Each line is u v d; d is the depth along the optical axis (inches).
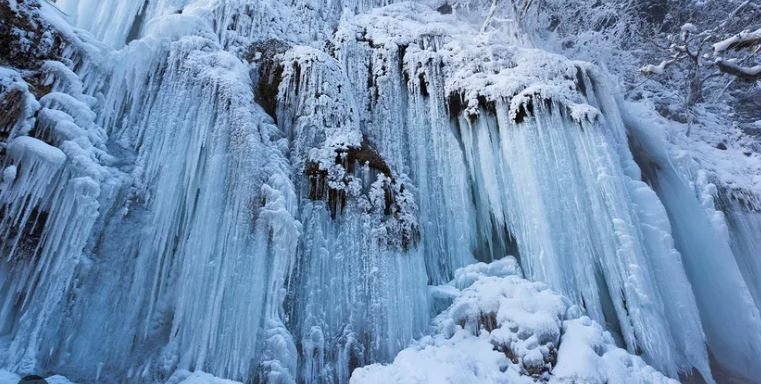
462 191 278.5
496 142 285.6
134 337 167.0
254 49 278.4
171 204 186.9
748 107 507.5
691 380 223.0
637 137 358.9
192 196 191.0
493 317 205.3
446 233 272.5
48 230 153.1
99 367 156.9
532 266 245.1
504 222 272.2
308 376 182.4
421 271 230.5
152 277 175.5
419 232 242.1
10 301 148.8
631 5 524.1
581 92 315.9
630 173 291.4
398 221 231.5
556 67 314.2
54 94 170.2
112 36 260.8
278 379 165.0
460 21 439.8
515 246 270.1
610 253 238.8
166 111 202.7
